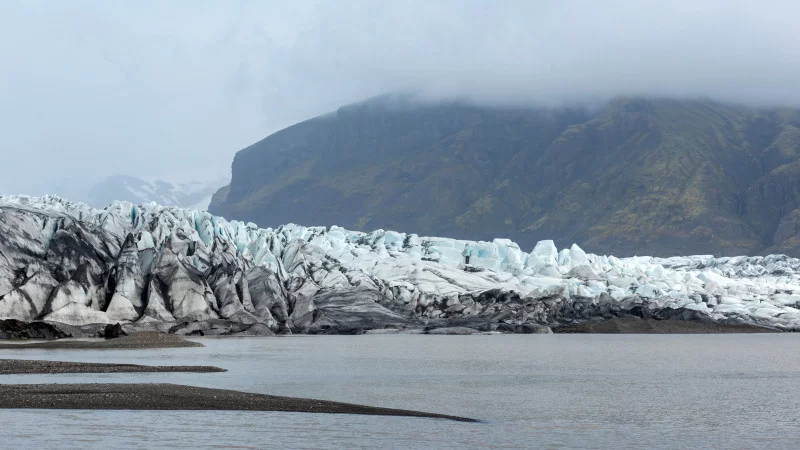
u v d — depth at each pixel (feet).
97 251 550.77
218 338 543.39
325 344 508.53
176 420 193.88
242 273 586.04
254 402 218.18
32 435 176.76
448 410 221.66
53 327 481.05
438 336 618.03
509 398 247.09
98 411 203.31
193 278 546.26
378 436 181.27
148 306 520.42
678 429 197.57
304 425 191.01
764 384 293.43
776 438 187.83
